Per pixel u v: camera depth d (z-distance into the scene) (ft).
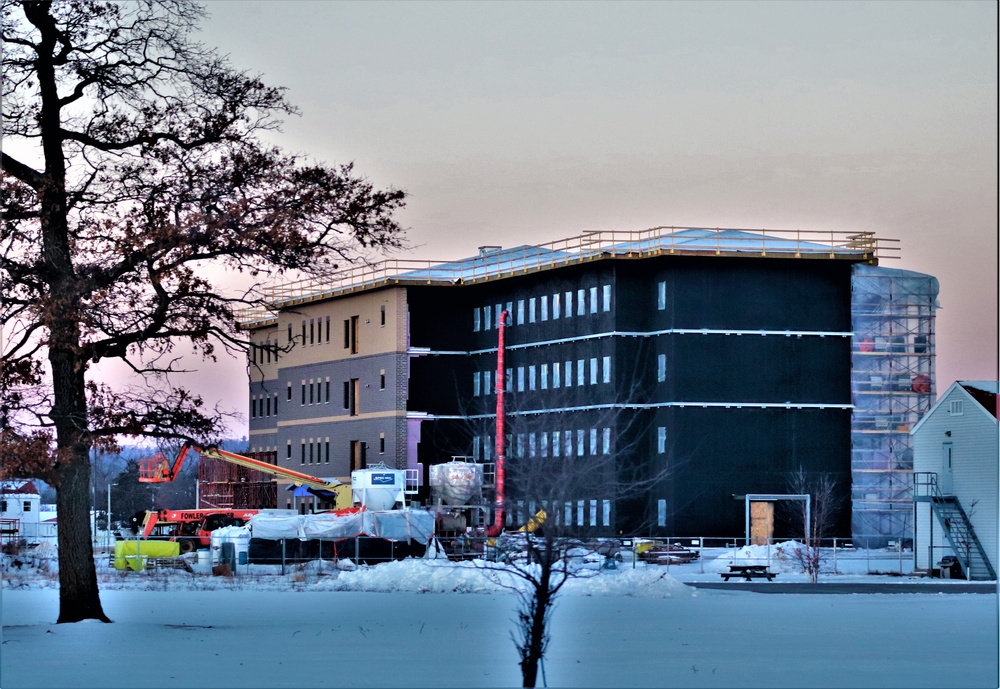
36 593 205.05
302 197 130.41
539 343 388.16
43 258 127.95
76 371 129.80
